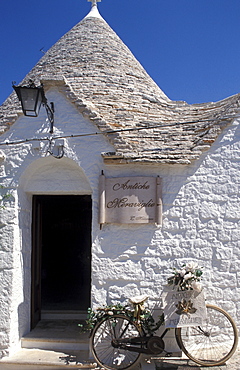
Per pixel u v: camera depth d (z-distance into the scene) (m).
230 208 6.19
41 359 5.81
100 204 6.05
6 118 6.41
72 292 9.70
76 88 7.45
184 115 7.31
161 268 6.06
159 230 6.12
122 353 5.80
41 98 5.52
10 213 6.26
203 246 6.11
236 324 6.03
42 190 6.65
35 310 7.12
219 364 5.50
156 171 6.19
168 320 5.45
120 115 6.93
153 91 8.23
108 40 8.91
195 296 5.49
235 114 6.28
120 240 6.09
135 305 5.53
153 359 5.76
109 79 7.73
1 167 6.38
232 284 6.09
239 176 6.22
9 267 6.17
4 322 6.05
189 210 6.16
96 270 6.06
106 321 5.81
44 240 9.88
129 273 6.05
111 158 6.08
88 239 9.76
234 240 6.15
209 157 6.26
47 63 8.38
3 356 5.95
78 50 8.46
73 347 6.23
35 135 6.34
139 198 6.04
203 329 5.97
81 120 6.29
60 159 6.42
